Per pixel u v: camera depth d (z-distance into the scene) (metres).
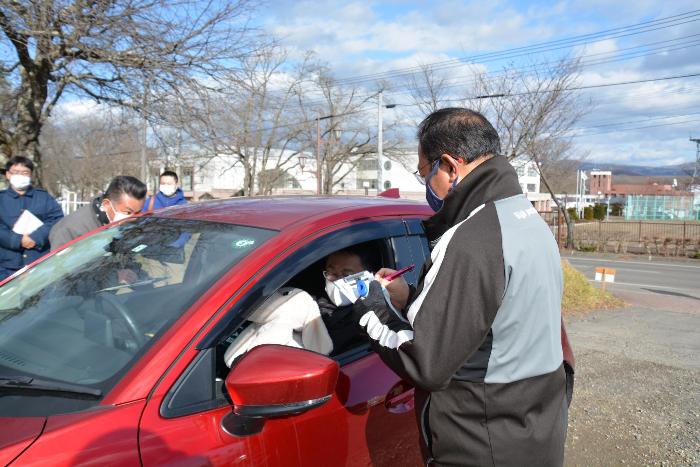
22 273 2.51
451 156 1.81
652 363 6.34
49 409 1.53
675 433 4.39
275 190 42.62
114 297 2.00
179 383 1.61
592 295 10.63
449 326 1.59
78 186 39.09
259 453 1.67
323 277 2.62
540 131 15.95
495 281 1.61
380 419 2.10
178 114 8.38
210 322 1.71
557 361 1.75
